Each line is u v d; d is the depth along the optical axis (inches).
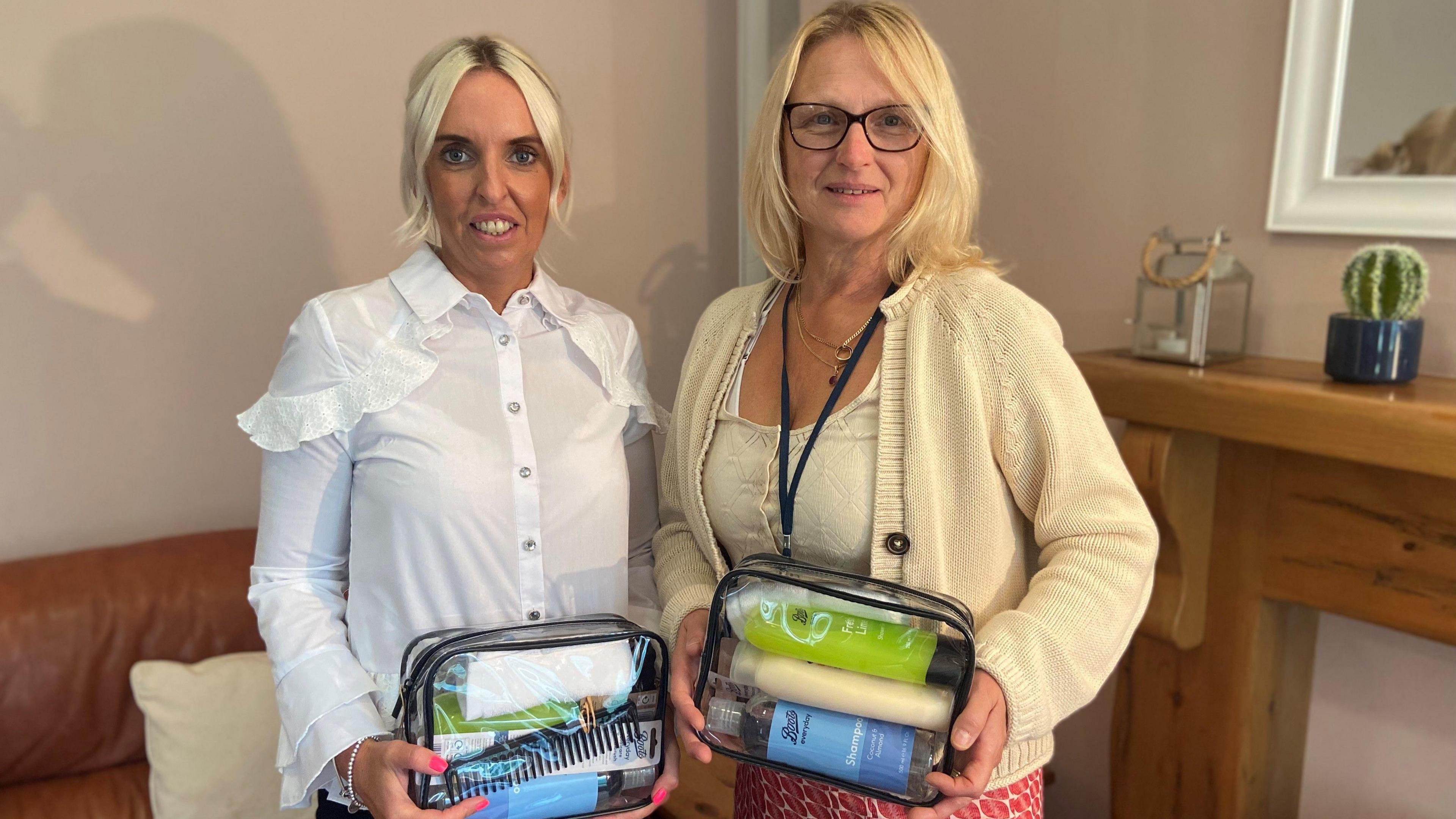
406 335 44.0
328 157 78.0
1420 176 55.0
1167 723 69.4
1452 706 58.9
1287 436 53.0
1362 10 56.7
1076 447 38.6
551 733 36.1
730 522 44.2
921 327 40.8
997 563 40.6
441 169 43.5
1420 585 55.7
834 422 41.4
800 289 46.1
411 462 42.8
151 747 68.0
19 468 71.6
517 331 46.2
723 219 97.2
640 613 49.2
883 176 40.9
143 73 71.1
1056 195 75.6
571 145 47.8
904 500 39.7
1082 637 36.4
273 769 69.1
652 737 38.0
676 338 96.5
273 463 44.1
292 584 44.2
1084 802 80.0
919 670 33.3
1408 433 47.9
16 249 69.2
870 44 39.8
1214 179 65.3
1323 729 66.3
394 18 78.8
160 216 73.0
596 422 46.8
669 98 92.0
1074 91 73.4
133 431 74.7
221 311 76.0
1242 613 64.4
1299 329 61.8
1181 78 66.4
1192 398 57.4
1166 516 61.8
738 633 35.7
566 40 86.1
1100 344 73.7
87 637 69.3
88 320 72.1
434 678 35.3
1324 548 59.9
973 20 80.6
